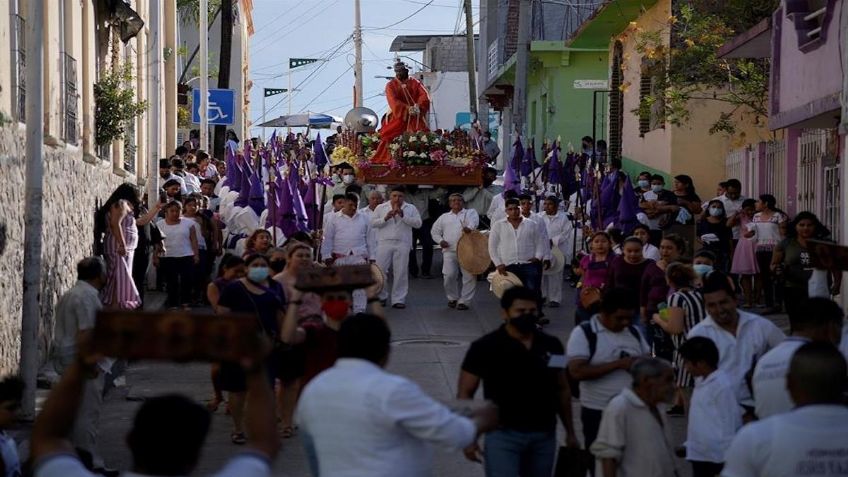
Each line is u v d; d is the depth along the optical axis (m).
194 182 25.59
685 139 27.80
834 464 5.53
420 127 28.73
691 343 8.59
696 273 11.49
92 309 11.14
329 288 7.78
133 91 21.19
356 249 19.52
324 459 6.24
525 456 8.27
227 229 23.12
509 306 8.19
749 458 5.62
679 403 12.91
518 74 32.19
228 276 13.10
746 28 25.50
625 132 33.09
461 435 6.15
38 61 12.55
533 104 44.75
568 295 22.91
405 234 21.52
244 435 12.20
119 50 22.34
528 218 19.56
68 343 11.10
